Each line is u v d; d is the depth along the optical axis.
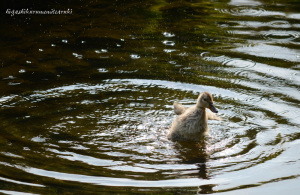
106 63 14.82
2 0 21.25
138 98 12.54
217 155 9.93
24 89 12.87
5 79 13.48
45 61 14.93
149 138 10.69
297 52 15.77
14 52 15.65
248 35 17.58
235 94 12.72
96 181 8.73
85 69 14.33
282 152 9.95
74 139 10.47
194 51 15.98
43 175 8.90
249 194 8.36
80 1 22.31
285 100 12.36
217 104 12.18
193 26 18.70
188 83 13.41
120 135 10.76
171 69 14.39
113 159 9.66
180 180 8.86
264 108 11.98
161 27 18.59
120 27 18.56
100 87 13.13
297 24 18.81
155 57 15.38
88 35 17.52
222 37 17.39
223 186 8.65
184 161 9.66
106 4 21.92
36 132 10.69
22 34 17.45
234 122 11.38
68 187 8.48
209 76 13.89
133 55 15.55
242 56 15.48
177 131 10.62
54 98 12.44
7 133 10.59
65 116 11.50
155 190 8.45
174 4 22.09
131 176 8.97
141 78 13.69
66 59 15.13
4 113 11.54
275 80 13.57
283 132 10.84
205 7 21.53
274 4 21.95
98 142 10.41
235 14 20.31
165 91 12.96
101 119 11.45
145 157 9.80
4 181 8.61
